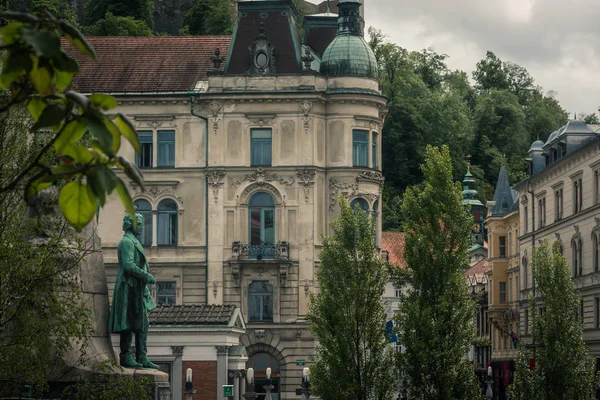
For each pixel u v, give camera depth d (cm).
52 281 2686
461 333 5959
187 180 8588
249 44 8731
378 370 5994
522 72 19562
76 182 877
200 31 14838
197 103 8619
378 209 8712
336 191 8569
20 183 2653
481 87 19462
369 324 6072
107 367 2970
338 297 6097
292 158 8544
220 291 8475
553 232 10069
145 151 8644
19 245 2633
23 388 2950
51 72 875
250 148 8581
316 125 8581
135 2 14662
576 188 9562
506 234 12244
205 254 8519
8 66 860
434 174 6216
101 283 3297
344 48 8725
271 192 8531
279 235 8506
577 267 9394
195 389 5294
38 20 862
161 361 5312
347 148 8581
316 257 8475
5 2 4647
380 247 8725
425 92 16325
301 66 8694
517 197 12119
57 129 906
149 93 8650
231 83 8606
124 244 3328
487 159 17088
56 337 3056
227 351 5344
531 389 6500
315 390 6031
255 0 8769
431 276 6072
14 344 2603
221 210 8538
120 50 9156
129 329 3312
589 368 6531
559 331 6550
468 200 16088
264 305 8438
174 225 8588
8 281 2564
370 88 8700
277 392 8350
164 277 8538
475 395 5884
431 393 5900
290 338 8356
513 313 11806
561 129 10225
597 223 8906
